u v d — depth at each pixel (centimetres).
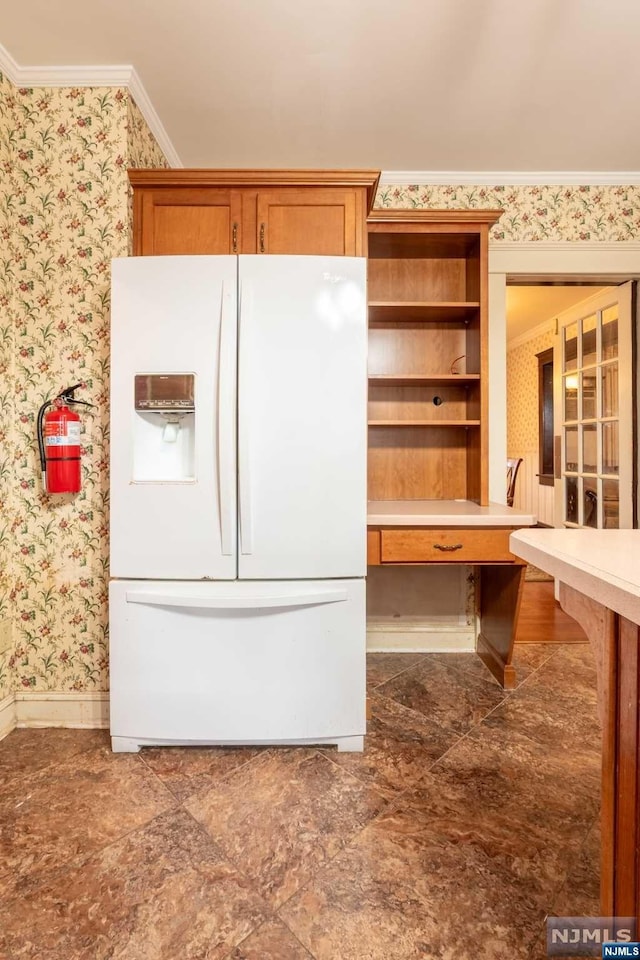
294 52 173
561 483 349
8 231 184
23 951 101
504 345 254
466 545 192
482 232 217
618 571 70
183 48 171
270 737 164
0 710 181
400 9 155
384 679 226
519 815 139
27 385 188
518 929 105
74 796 147
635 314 266
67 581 189
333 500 162
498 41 168
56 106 185
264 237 189
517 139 223
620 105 201
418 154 234
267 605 157
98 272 186
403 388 248
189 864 122
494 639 236
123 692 165
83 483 188
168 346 158
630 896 73
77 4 154
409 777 155
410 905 111
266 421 159
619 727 75
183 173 186
